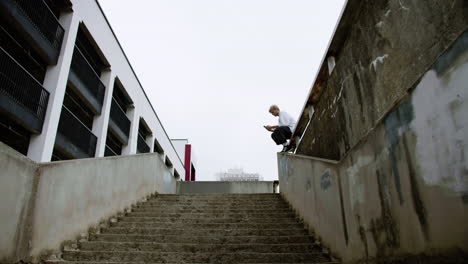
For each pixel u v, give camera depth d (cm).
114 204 563
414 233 191
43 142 657
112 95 1094
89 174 467
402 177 205
